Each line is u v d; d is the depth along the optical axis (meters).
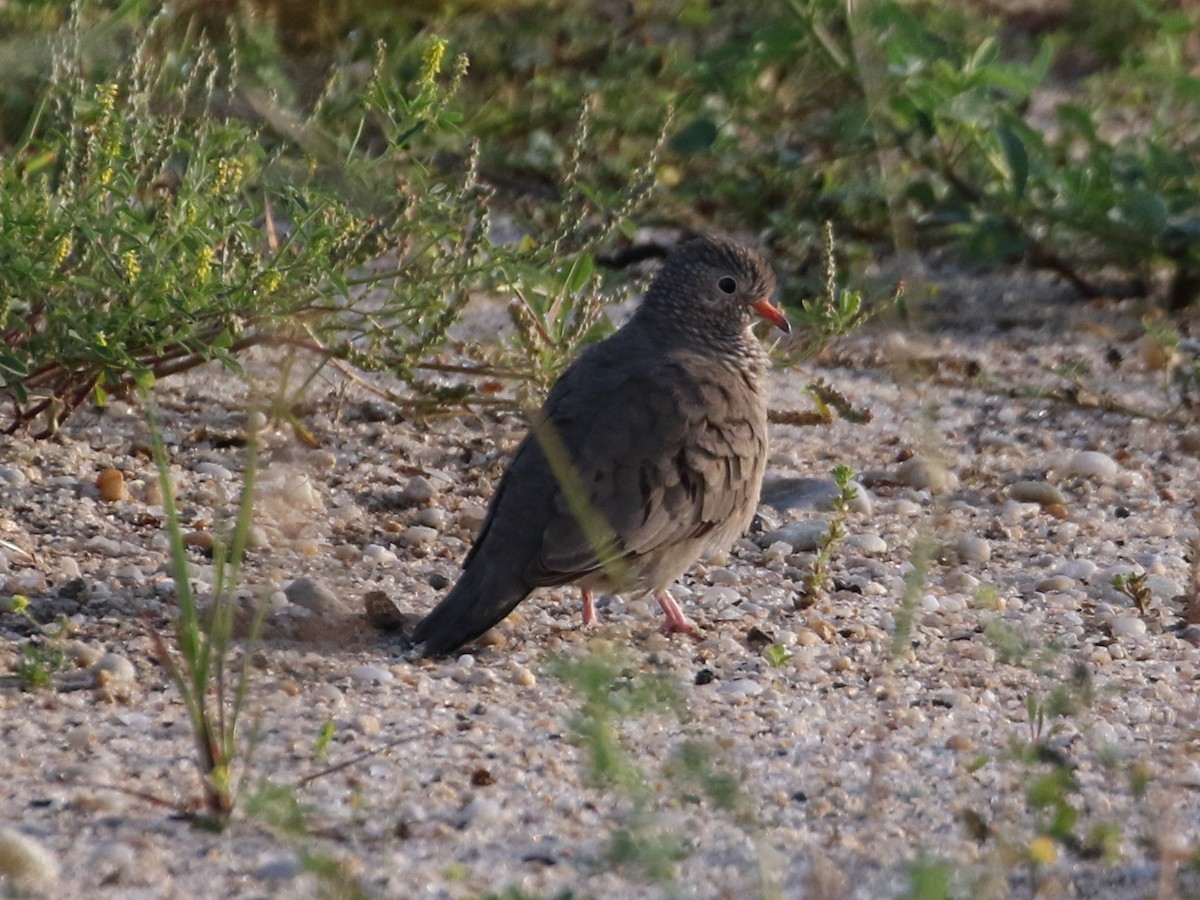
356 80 16.78
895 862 7.77
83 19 13.70
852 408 14.03
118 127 11.73
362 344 14.83
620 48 18.89
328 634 10.38
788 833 8.05
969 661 10.43
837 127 17.20
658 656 10.36
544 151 17.78
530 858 7.73
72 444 12.84
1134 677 10.23
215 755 8.03
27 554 11.09
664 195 17.78
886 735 9.30
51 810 7.96
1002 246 17.25
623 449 10.48
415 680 9.80
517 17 18.31
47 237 11.53
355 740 8.92
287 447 13.14
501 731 9.16
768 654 10.38
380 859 7.61
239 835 7.79
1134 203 16.62
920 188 17.25
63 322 11.95
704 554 12.13
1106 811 8.38
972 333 16.97
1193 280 17.34
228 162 11.90
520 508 10.26
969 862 7.77
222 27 15.43
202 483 12.52
